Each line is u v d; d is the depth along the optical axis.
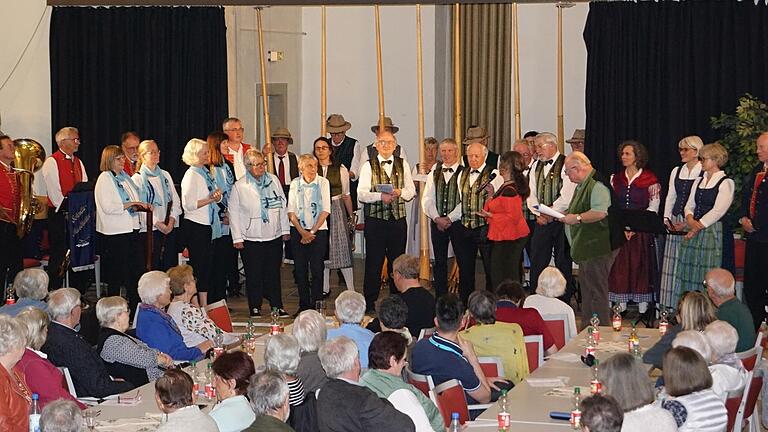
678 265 9.04
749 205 8.76
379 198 9.78
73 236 9.48
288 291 11.73
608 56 10.38
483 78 13.35
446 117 13.99
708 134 10.27
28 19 11.93
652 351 5.79
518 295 6.57
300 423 4.43
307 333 5.15
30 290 6.51
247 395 4.07
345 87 14.51
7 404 4.40
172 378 4.21
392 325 5.73
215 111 11.29
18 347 4.49
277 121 14.29
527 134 11.39
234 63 12.89
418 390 4.76
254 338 6.82
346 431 4.18
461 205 9.66
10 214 9.23
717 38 10.19
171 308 6.70
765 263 8.61
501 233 9.02
